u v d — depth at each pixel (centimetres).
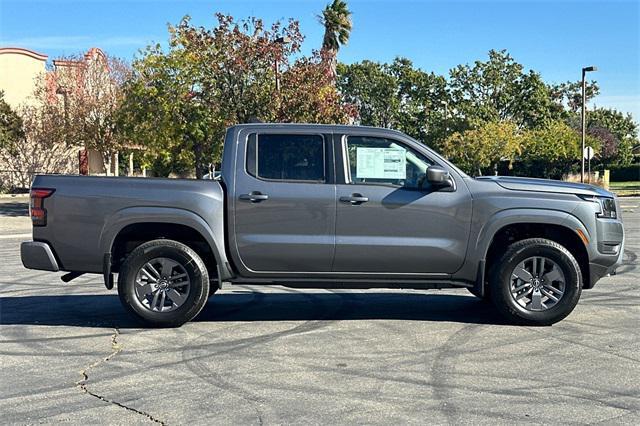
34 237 734
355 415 481
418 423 466
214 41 2270
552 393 527
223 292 966
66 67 3388
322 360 616
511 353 637
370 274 734
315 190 721
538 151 5281
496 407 496
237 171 730
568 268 727
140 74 2669
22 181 4025
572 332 715
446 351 645
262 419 474
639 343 673
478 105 6000
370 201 719
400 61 6944
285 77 2278
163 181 729
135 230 743
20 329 745
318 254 722
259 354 637
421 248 720
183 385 548
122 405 504
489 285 751
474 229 724
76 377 572
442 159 735
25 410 495
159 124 2400
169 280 733
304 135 737
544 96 6175
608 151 6962
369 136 736
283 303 883
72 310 847
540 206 725
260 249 723
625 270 1158
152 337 703
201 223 721
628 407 497
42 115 3703
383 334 711
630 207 2930
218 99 2289
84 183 730
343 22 3816
